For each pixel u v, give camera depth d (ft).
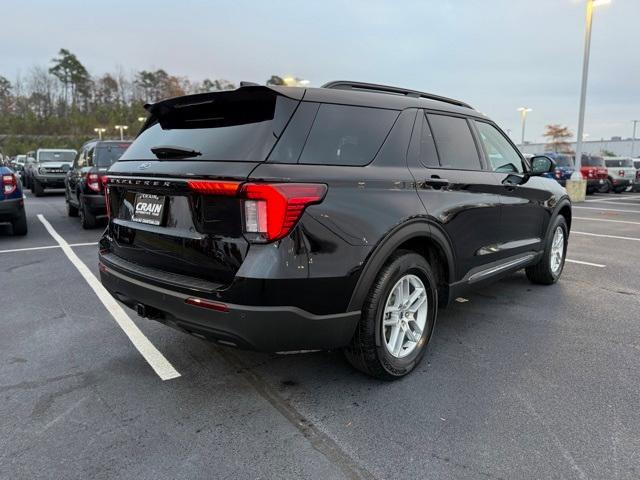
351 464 7.55
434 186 10.66
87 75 265.95
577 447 7.95
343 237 8.50
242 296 7.80
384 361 9.73
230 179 7.88
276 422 8.69
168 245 9.02
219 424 8.63
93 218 30.04
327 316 8.46
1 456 7.70
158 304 8.95
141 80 281.95
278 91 8.61
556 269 17.94
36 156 63.46
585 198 62.03
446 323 13.71
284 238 7.86
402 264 9.73
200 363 11.06
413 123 10.77
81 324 13.46
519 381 10.23
